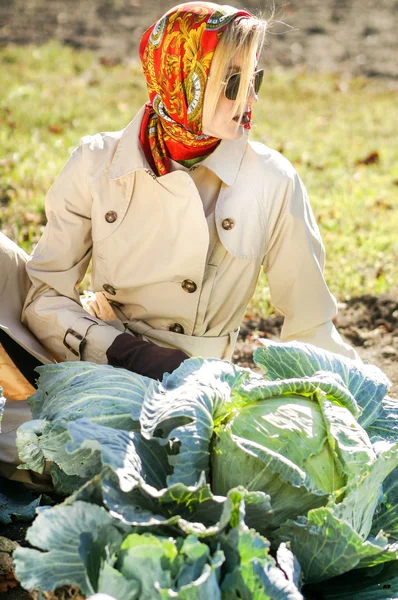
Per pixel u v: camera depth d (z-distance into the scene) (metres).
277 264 3.37
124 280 3.31
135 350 3.07
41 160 7.84
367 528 2.72
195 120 3.06
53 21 15.44
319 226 6.84
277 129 10.34
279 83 13.11
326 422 2.64
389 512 2.88
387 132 10.62
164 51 3.03
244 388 2.69
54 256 3.39
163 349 3.05
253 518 2.51
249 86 3.06
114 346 3.11
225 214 3.20
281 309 3.48
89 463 2.73
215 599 2.23
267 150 3.32
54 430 2.73
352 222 6.99
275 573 2.30
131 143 3.24
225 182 3.18
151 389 2.68
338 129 10.65
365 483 2.55
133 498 2.47
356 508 2.58
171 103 3.09
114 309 3.48
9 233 6.07
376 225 6.93
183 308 3.29
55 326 3.32
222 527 2.34
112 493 2.43
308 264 3.33
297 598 2.26
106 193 3.28
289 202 3.28
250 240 3.23
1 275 3.41
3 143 8.34
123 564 2.30
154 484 2.57
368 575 2.72
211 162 3.18
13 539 3.01
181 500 2.46
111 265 3.32
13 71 11.99
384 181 8.44
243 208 3.21
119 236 3.28
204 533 2.34
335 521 2.44
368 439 2.67
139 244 3.26
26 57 12.86
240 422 2.65
